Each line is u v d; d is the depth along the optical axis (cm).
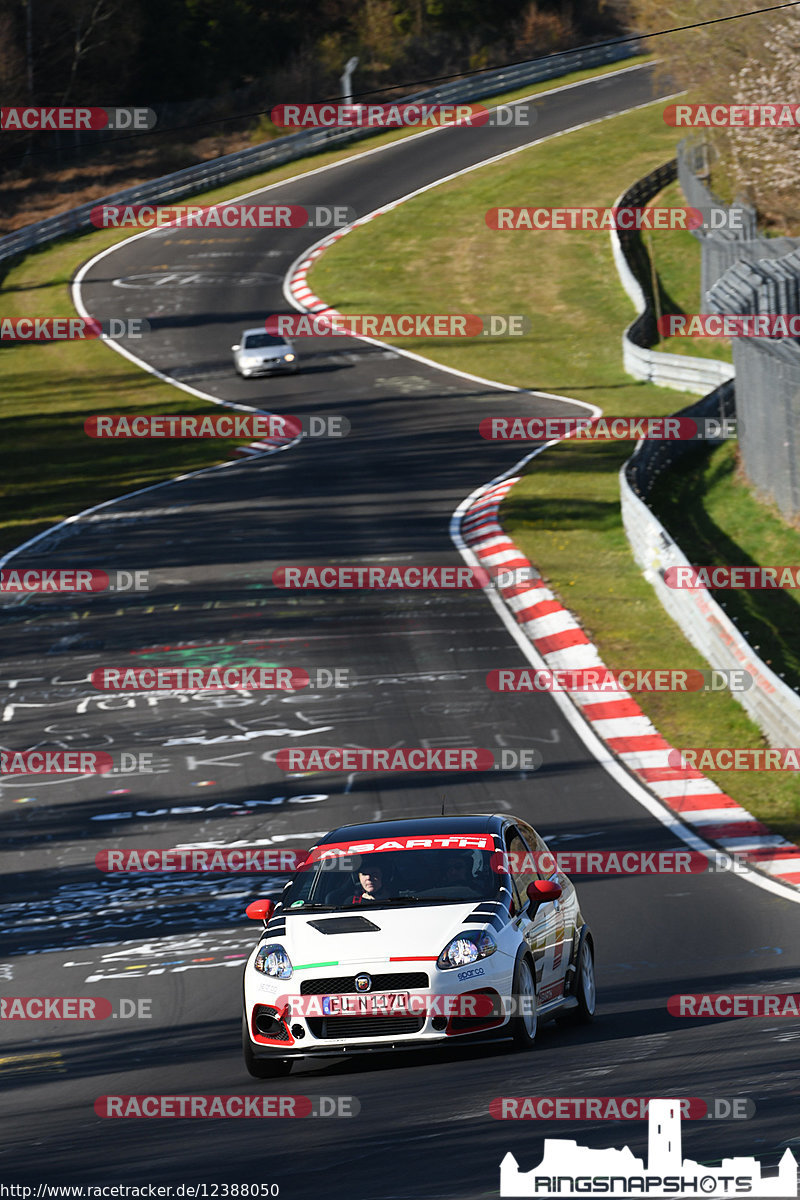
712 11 19688
